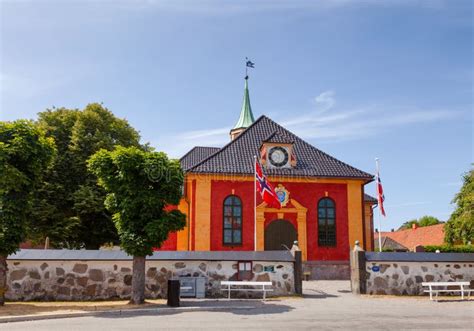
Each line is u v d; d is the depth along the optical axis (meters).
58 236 32.78
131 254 18.88
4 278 18.20
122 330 12.44
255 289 20.97
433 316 15.09
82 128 35.78
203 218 31.31
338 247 32.41
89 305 18.25
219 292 21.03
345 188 33.38
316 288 24.22
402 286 21.73
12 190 18.80
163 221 18.66
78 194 33.19
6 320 14.49
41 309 16.94
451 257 22.20
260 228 31.59
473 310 16.66
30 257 20.19
